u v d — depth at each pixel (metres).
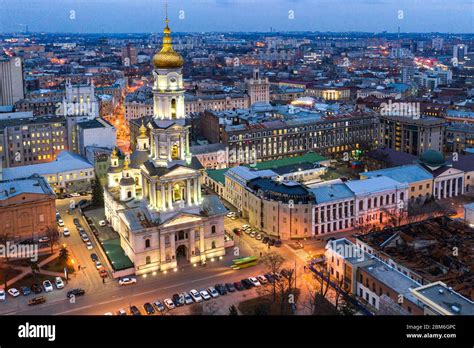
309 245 179.88
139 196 186.12
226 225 199.62
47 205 184.50
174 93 162.12
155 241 162.12
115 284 154.75
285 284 151.25
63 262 166.38
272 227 188.50
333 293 145.50
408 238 160.25
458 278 135.50
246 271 161.88
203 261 167.88
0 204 176.75
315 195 189.62
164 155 165.50
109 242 180.62
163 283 155.50
